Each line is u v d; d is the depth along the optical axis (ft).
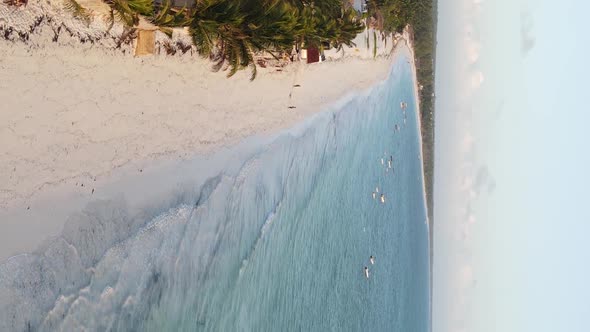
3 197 36.04
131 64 46.70
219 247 58.65
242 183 63.21
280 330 72.54
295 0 66.69
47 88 39.06
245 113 64.75
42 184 38.83
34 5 37.60
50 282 39.04
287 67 74.69
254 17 56.34
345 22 83.76
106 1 41.11
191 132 54.85
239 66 59.52
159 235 49.67
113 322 44.50
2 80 35.76
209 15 50.96
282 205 72.90
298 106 79.77
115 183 45.37
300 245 78.54
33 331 37.47
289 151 75.31
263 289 68.03
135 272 46.91
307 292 81.00
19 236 37.01
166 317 50.75
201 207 55.72
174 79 51.96
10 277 36.17
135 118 47.52
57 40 39.55
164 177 50.90
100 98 43.73
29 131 37.86
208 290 56.80
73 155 41.39
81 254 41.70
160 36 49.78
